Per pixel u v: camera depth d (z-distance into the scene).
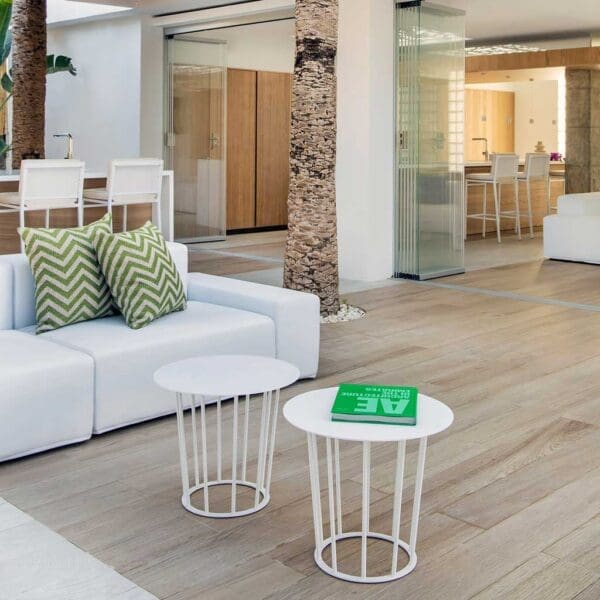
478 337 5.15
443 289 6.86
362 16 6.93
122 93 9.56
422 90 7.17
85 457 3.18
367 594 2.20
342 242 7.37
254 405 3.80
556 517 2.66
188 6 8.73
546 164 10.57
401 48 7.17
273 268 7.75
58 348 3.34
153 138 9.49
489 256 8.77
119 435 3.42
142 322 3.66
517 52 11.43
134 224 7.26
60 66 9.64
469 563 2.36
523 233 10.91
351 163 7.18
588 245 8.15
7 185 6.57
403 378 4.24
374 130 7.09
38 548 2.45
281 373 2.77
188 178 9.73
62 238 3.71
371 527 2.60
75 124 10.23
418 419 2.24
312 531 2.57
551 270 7.83
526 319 5.68
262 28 9.90
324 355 4.70
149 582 2.26
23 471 3.04
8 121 11.45
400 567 2.34
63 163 6.01
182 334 3.60
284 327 4.00
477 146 15.19
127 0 8.76
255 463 3.13
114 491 2.87
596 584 2.25
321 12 5.31
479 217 10.30
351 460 3.16
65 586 2.23
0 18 7.45
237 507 2.73
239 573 2.31
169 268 3.86
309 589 2.22
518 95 15.73
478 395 3.97
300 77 5.40
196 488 2.86
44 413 3.15
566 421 3.60
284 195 11.47
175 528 2.58
